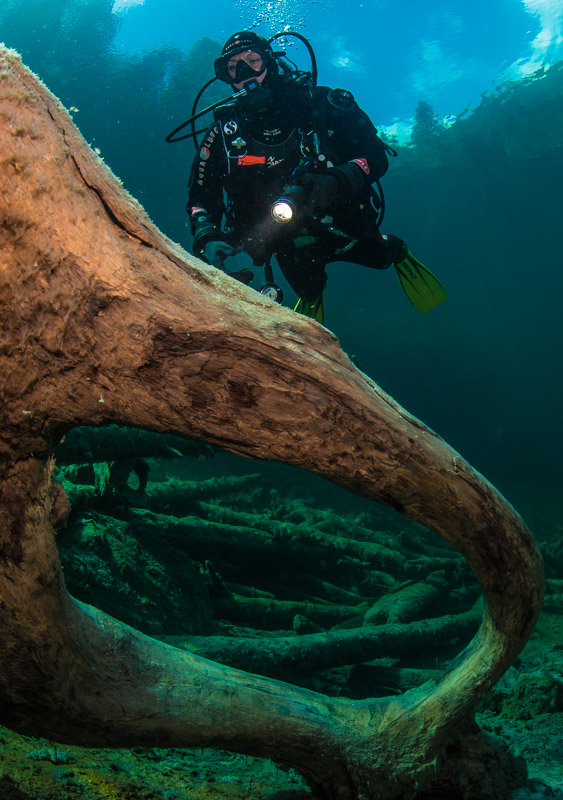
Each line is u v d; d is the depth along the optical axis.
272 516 9.93
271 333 1.26
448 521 1.43
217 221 3.89
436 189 33.53
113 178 1.25
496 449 29.50
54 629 1.37
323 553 8.61
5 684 1.37
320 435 1.27
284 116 3.67
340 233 3.52
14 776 1.72
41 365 1.21
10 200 1.11
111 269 1.19
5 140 1.11
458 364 34.16
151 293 1.21
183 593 5.46
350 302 34.41
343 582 8.63
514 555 1.52
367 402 1.29
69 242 1.16
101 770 2.01
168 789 2.00
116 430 5.91
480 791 1.93
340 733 1.81
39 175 1.13
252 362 1.23
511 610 1.65
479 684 1.78
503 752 2.02
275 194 3.74
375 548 8.39
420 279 4.82
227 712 1.64
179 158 28.77
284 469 15.75
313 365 1.26
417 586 7.71
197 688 1.63
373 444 1.29
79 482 6.73
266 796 2.09
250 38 3.68
